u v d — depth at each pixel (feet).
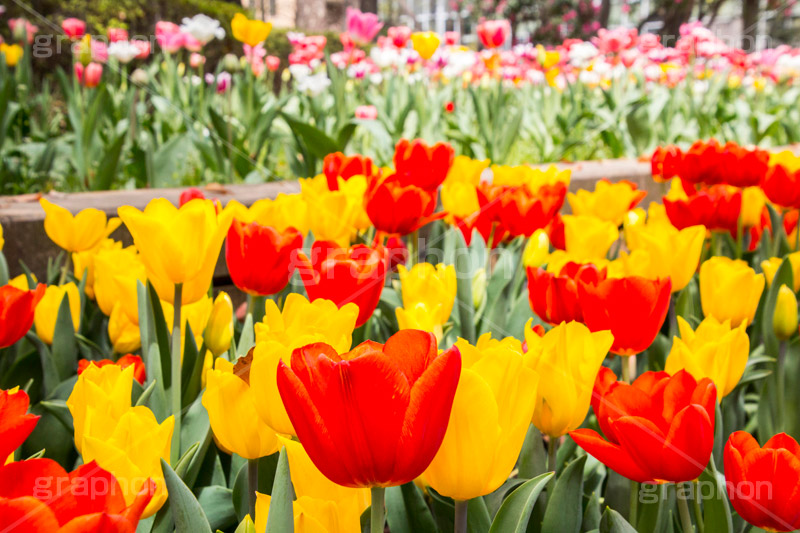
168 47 15.94
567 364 2.55
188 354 3.88
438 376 1.73
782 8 56.03
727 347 3.06
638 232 4.27
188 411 3.22
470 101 21.31
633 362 4.61
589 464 3.67
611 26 55.57
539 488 2.16
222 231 3.14
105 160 11.23
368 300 3.40
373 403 1.70
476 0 59.67
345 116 14.82
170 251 2.98
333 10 55.21
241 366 2.62
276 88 38.17
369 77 21.26
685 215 5.91
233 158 12.89
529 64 25.82
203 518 2.08
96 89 15.01
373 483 1.84
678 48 24.36
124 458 2.24
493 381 2.08
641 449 2.32
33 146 13.50
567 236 5.32
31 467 1.69
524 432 2.12
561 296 3.52
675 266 4.15
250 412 2.47
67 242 5.48
